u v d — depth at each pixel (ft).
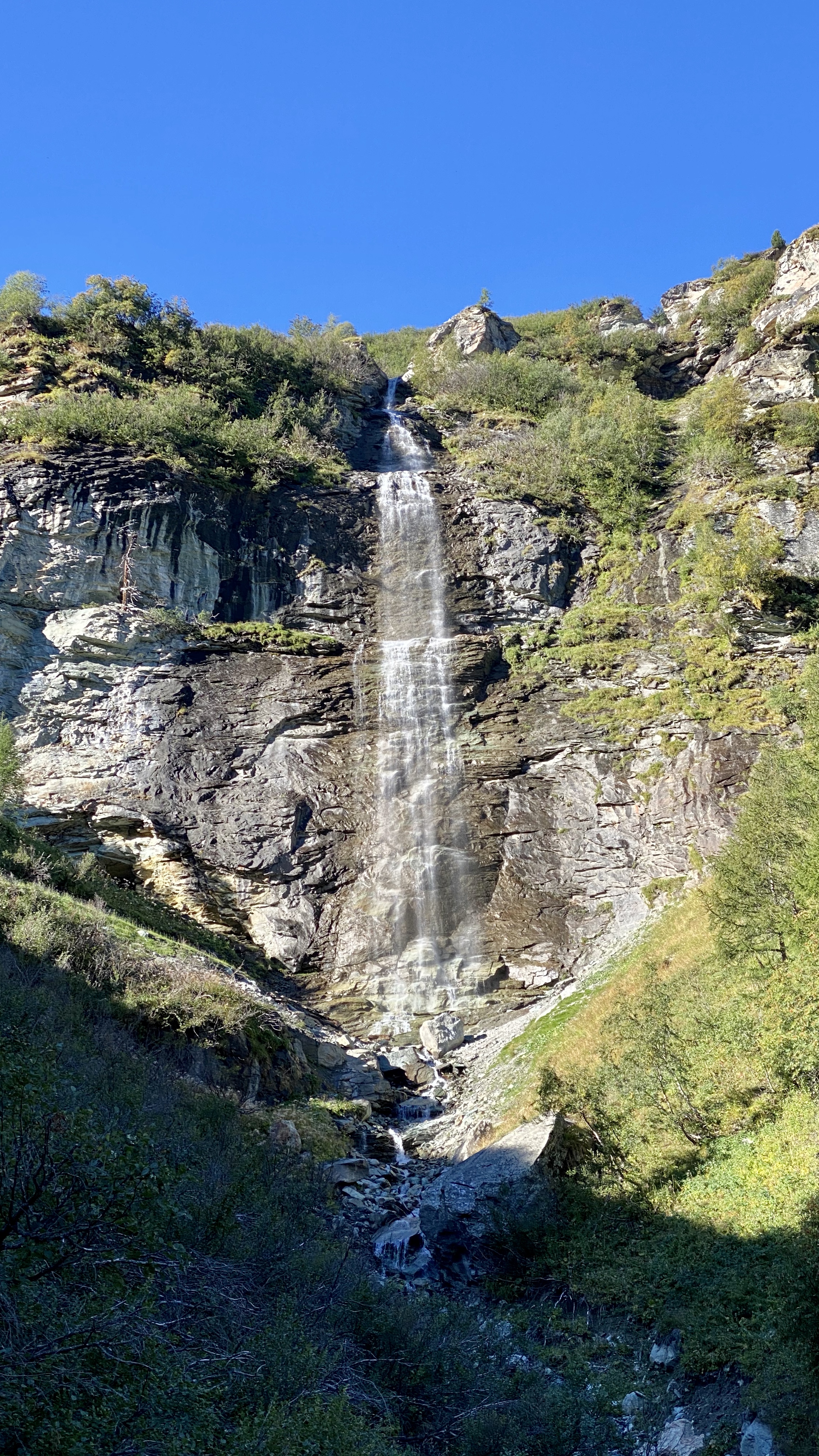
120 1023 59.98
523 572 121.08
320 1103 69.87
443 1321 38.24
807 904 56.34
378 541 125.18
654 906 91.50
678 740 99.76
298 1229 42.01
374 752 105.50
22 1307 21.22
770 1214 42.19
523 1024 82.28
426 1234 49.85
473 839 100.07
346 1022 89.25
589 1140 53.88
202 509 116.67
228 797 100.73
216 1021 65.62
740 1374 35.22
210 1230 34.27
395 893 97.30
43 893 71.97
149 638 108.68
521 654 113.09
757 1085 50.72
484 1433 31.68
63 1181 23.47
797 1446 30.30
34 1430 19.52
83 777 99.96
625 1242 46.75
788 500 118.32
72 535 109.60
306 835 99.96
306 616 117.19
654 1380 37.35
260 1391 25.91
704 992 60.95
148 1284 23.82
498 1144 56.29
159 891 95.66
